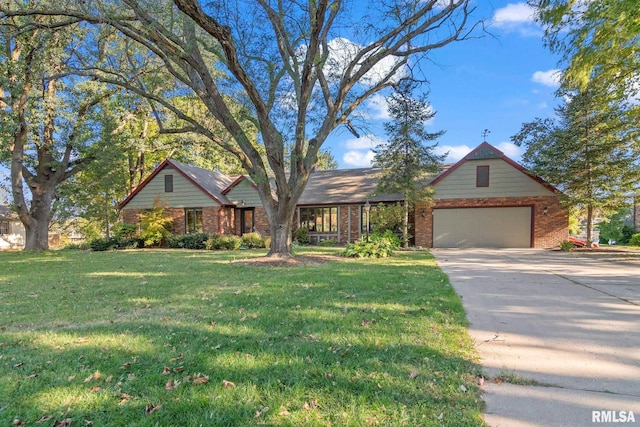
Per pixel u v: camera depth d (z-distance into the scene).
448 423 2.13
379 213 17.09
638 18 7.65
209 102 10.18
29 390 2.56
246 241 17.77
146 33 8.63
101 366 2.97
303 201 19.81
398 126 15.98
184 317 4.45
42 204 17.58
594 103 13.58
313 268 9.00
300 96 9.80
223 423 2.15
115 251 16.86
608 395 2.48
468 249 16.20
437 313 4.50
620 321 4.26
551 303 5.17
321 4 7.98
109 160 18.00
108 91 15.93
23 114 15.20
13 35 12.04
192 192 20.38
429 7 9.02
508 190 17.00
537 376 2.77
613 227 22.08
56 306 5.20
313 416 2.21
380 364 2.94
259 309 4.74
